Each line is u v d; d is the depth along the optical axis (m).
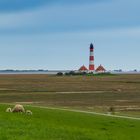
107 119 48.06
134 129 41.31
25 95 102.69
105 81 199.25
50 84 167.25
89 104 78.44
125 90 124.00
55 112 53.94
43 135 31.61
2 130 32.00
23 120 39.22
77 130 35.88
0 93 110.44
